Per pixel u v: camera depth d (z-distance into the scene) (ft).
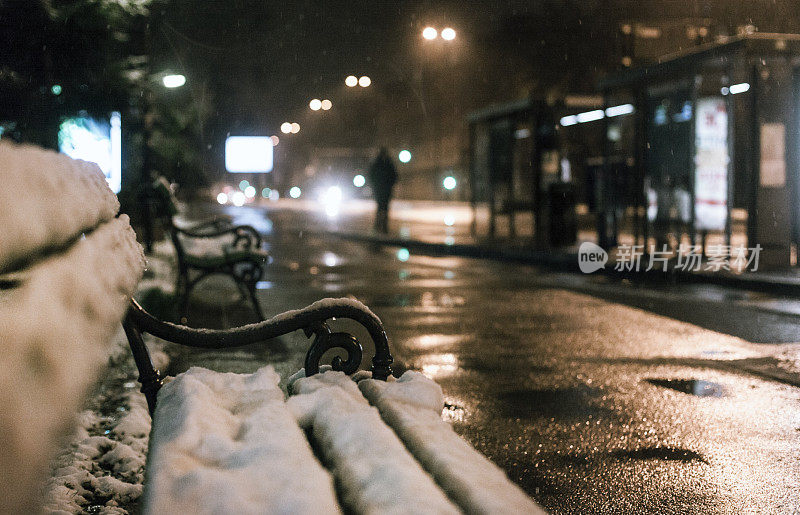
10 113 31.12
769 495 15.37
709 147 56.03
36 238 4.17
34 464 3.39
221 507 5.55
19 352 3.43
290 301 41.88
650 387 23.94
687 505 14.84
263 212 160.15
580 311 38.86
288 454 6.87
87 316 5.08
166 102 57.00
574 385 24.20
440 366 26.91
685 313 38.06
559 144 74.64
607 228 68.03
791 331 33.19
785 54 50.24
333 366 11.62
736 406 21.84
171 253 57.67
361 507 5.97
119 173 41.50
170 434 7.41
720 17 116.16
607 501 15.02
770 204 51.83
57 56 31.09
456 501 6.14
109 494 13.71
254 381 10.30
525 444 18.53
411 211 164.45
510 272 57.77
